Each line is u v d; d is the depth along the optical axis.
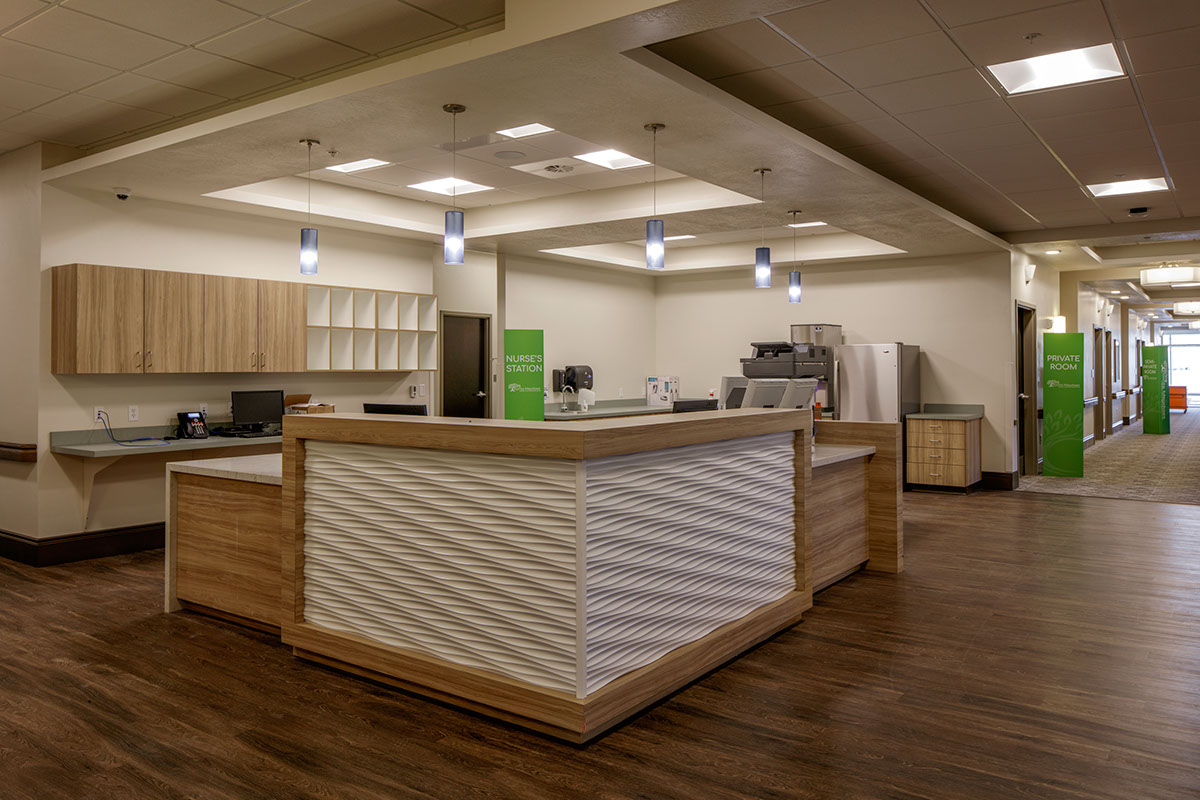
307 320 6.81
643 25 3.09
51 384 5.52
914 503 8.08
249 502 4.07
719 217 7.01
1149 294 15.25
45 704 3.19
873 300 9.67
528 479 2.97
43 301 5.47
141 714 3.10
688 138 4.63
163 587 4.97
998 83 4.49
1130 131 5.32
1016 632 4.08
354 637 3.50
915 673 3.53
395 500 3.36
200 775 2.63
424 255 8.00
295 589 3.68
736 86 4.54
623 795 2.51
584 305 10.25
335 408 7.27
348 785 2.57
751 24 3.74
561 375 9.71
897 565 5.29
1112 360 16.02
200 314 6.04
